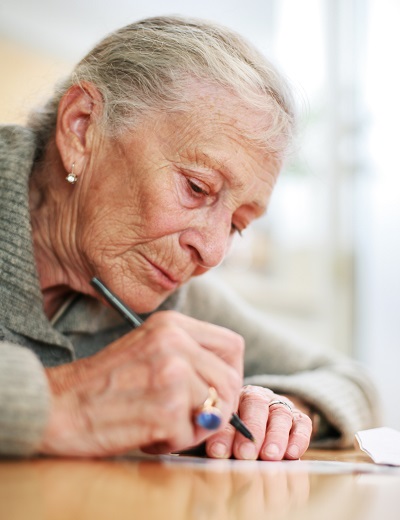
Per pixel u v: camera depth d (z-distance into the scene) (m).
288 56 2.97
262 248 2.95
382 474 0.87
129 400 0.80
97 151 1.14
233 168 1.09
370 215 3.03
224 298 1.64
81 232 1.16
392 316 2.96
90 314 1.32
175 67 1.09
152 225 1.10
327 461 1.02
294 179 2.92
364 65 3.03
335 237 3.11
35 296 1.16
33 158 1.23
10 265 1.14
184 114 1.08
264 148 1.11
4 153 1.20
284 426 1.05
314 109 2.99
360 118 3.03
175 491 0.64
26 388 0.73
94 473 0.70
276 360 1.63
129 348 0.83
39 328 1.17
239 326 1.63
